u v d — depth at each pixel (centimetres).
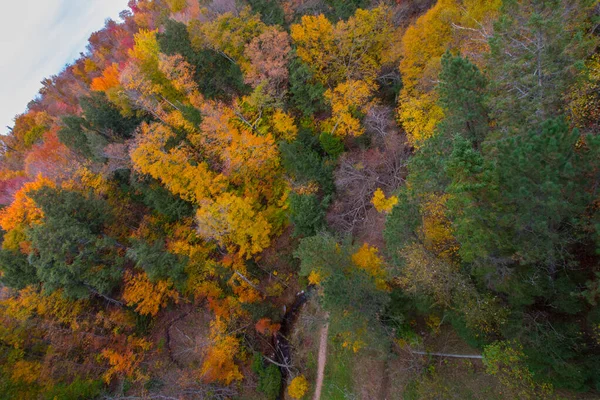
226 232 3262
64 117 3794
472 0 2400
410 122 2742
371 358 2641
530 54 1546
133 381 3256
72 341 3234
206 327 3584
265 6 3722
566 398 1648
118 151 3469
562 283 1470
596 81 1560
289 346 3316
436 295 1934
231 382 3259
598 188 1330
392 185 2964
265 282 3650
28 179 4216
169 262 3231
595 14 1747
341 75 3469
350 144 3344
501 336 1856
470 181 1373
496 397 1905
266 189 3666
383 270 2281
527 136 1399
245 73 3581
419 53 2775
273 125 3622
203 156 3612
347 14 3656
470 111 1839
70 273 3084
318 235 2456
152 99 3694
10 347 3027
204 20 4053
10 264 3184
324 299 2003
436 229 1909
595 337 1402
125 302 3512
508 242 1407
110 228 3631
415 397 2255
